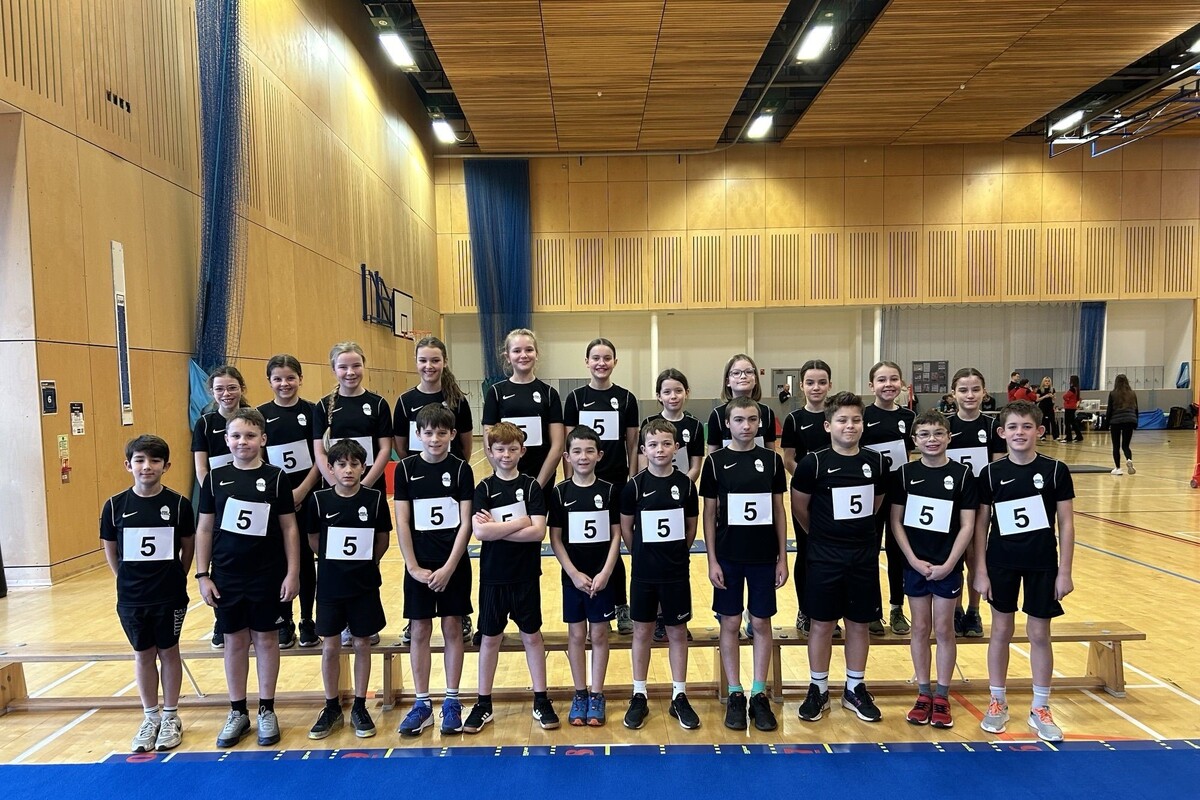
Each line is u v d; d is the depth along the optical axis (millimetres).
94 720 2828
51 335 4543
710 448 3254
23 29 4355
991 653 2654
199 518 2607
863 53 9297
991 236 13969
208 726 2775
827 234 14133
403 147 11969
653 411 15125
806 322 15258
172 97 5934
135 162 5402
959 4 7969
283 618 3031
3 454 4441
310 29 8172
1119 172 13812
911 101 11172
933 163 13922
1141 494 7664
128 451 2553
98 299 4961
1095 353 14445
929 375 14703
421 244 13086
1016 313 14562
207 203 5957
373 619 2689
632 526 2748
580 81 9906
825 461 2736
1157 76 11711
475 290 14453
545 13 7902
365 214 10047
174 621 2588
